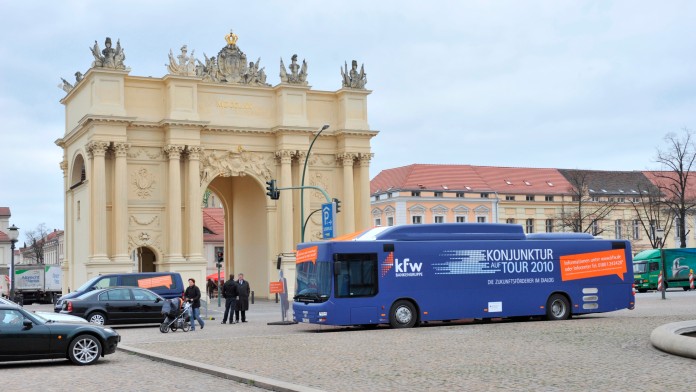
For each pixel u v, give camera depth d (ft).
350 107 266.77
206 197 479.82
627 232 425.69
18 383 72.69
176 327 136.05
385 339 107.24
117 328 149.79
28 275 317.83
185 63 245.04
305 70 262.88
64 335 85.71
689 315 141.18
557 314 138.82
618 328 114.62
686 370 67.92
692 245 436.76
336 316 124.16
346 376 69.97
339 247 126.11
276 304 236.22
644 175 449.06
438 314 130.21
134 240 240.53
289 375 71.61
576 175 417.28
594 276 141.59
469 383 63.87
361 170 268.41
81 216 250.57
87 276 231.71
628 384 61.11
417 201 379.35
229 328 141.28
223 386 67.51
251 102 258.57
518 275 136.26
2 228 595.06
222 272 348.18
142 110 243.81
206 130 249.96
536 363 75.61
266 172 259.60
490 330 118.42
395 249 129.18
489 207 394.52
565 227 393.09
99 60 234.99
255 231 271.49
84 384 71.15
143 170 242.99
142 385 69.56
